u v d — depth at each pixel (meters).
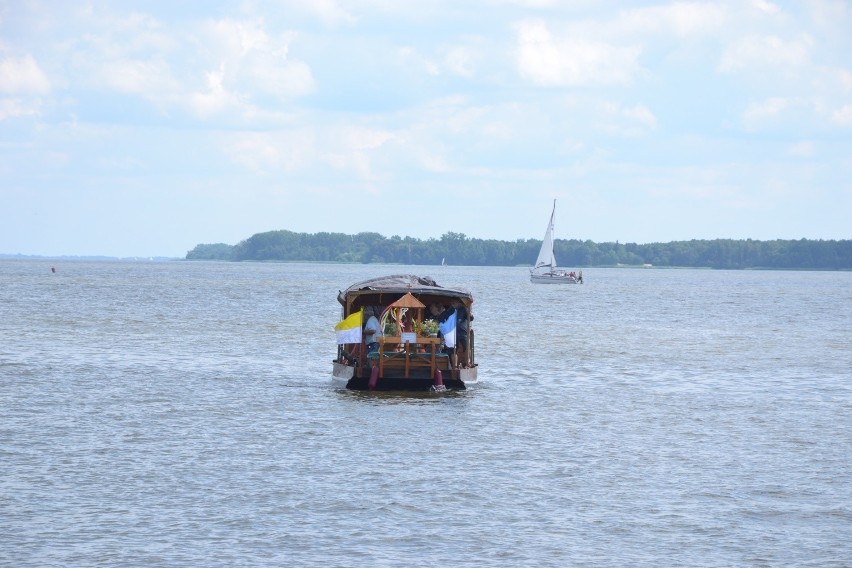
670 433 60.03
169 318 147.38
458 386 75.50
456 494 45.41
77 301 188.88
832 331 145.88
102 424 58.97
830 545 39.47
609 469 50.44
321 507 43.09
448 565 36.91
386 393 73.50
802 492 46.53
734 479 48.72
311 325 138.00
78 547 37.78
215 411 64.31
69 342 106.06
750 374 90.06
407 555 37.84
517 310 190.50
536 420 63.62
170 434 56.62
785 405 71.31
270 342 111.75
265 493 44.91
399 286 76.38
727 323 162.75
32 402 65.75
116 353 96.25
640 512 43.22
